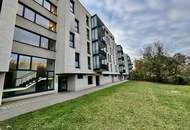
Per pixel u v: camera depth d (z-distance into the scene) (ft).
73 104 27.20
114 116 18.74
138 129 14.33
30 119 18.16
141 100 29.89
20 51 37.22
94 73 74.23
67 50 50.26
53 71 49.67
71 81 57.88
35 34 43.19
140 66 154.61
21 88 36.50
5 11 27.96
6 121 17.47
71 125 15.76
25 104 28.50
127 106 24.32
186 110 21.48
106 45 100.48
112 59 119.14
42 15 46.78
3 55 26.84
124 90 49.85
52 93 47.44
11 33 28.96
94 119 17.66
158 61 129.70
